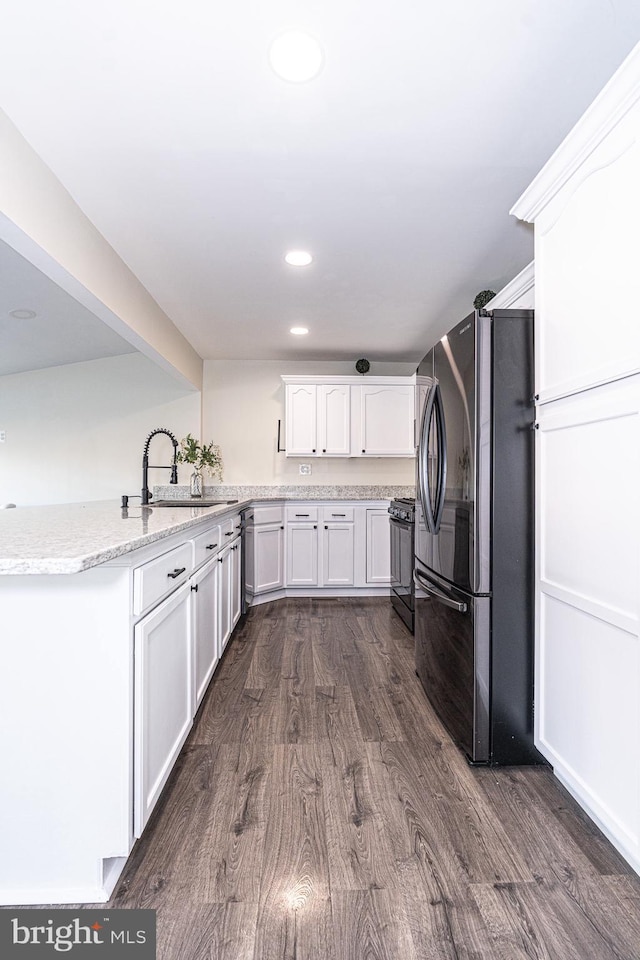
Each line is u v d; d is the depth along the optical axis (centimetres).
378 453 448
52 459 451
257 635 336
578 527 147
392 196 204
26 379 453
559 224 157
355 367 479
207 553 229
